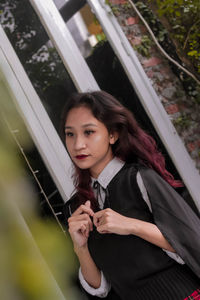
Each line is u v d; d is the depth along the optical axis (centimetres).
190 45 261
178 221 111
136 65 266
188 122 274
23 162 193
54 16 240
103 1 262
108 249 119
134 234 109
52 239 31
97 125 120
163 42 278
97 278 129
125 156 128
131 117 127
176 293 111
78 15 252
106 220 108
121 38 264
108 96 125
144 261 114
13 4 229
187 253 107
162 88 272
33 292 27
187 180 264
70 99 125
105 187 123
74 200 139
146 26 265
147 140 130
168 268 115
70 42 245
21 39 229
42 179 205
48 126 218
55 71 238
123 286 120
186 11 256
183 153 268
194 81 275
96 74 254
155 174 121
